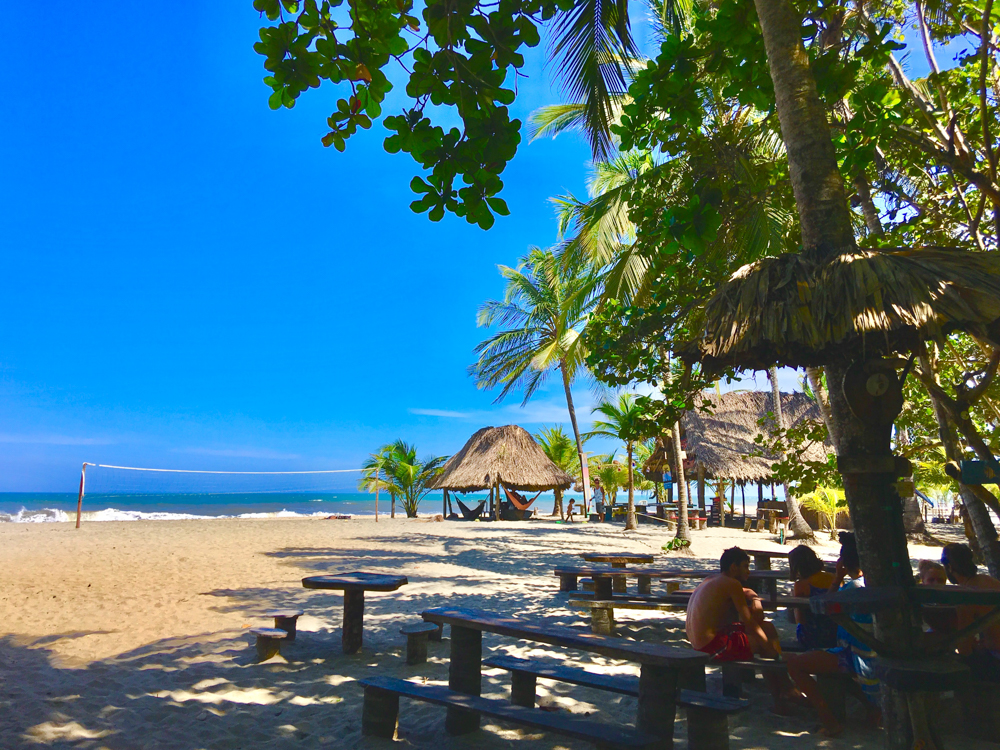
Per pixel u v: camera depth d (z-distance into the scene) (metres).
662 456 23.56
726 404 21.20
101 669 4.56
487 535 17.17
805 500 17.08
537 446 26.59
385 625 6.09
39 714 3.65
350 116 2.79
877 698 3.41
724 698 2.88
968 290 2.16
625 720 3.61
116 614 6.53
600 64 6.77
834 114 5.02
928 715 2.42
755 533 18.16
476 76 2.51
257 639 4.80
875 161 5.09
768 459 18.72
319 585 4.91
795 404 20.38
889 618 2.34
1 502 79.69
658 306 5.52
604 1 6.20
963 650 3.55
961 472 2.18
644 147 5.07
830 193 2.71
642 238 5.62
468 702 3.04
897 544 2.33
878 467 2.35
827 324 2.23
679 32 7.51
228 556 11.66
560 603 7.37
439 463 28.53
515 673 3.73
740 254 6.88
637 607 5.68
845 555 4.04
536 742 3.32
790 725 3.56
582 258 11.60
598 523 22.95
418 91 2.54
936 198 5.20
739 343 2.38
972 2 4.60
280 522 22.72
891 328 2.12
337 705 3.86
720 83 5.52
